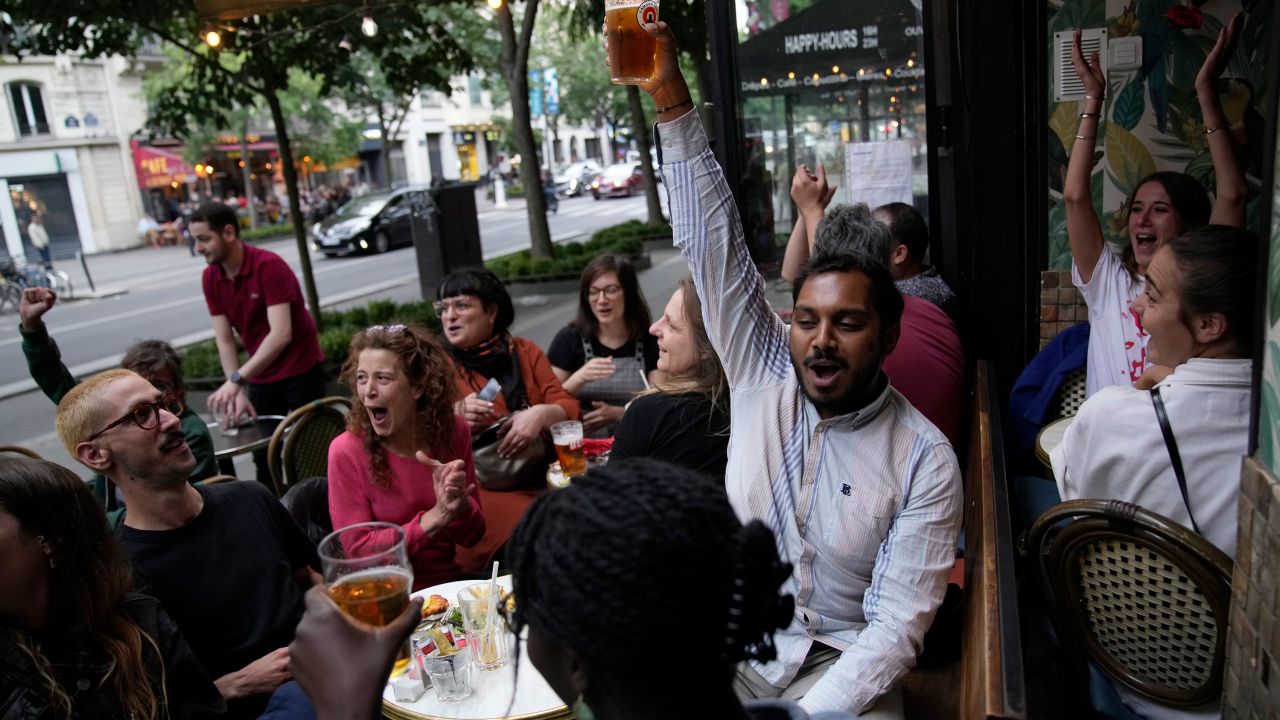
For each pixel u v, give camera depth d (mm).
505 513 3742
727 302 2307
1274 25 1710
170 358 3896
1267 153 1747
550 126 44625
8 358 12586
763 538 886
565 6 16203
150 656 2109
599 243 16531
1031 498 3283
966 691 1812
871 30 7090
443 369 3160
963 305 4227
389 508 3092
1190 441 2086
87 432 2363
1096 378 3469
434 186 13102
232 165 37750
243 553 2570
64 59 30359
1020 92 3922
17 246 30000
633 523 821
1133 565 2049
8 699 1900
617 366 4602
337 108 36500
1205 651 2000
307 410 4383
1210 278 2064
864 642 2033
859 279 2031
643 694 842
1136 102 4137
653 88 2258
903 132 7234
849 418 2131
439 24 9266
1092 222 3434
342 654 1055
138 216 32969
